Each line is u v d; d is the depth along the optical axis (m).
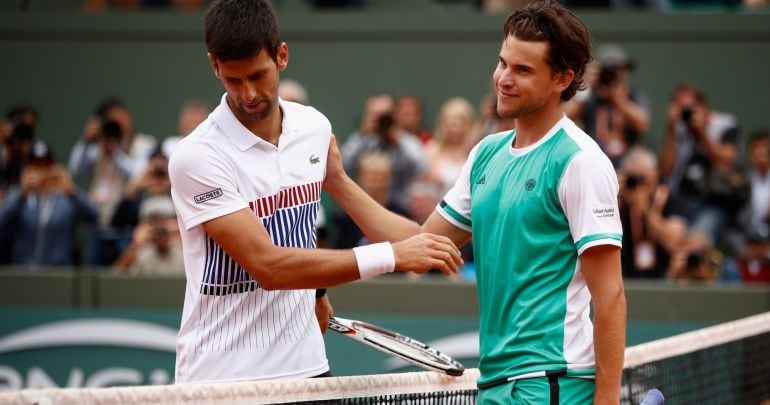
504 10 35.59
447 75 34.66
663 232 29.17
